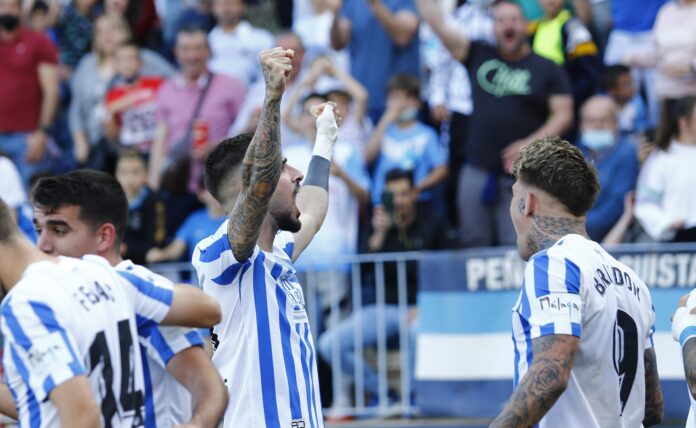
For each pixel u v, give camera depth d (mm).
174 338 9164
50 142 26922
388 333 20859
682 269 19188
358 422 20547
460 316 20203
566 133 22125
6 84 26188
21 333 8438
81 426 8289
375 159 23141
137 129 25672
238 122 24750
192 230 22328
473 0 24641
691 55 22297
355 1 25000
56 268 8734
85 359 8570
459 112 23719
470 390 20078
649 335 10836
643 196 20406
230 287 11000
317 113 13203
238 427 10852
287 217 11234
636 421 10312
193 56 24734
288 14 28516
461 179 22109
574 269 9820
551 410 9945
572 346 9562
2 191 21203
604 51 24109
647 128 21453
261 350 10938
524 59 22078
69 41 28875
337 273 21016
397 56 24500
